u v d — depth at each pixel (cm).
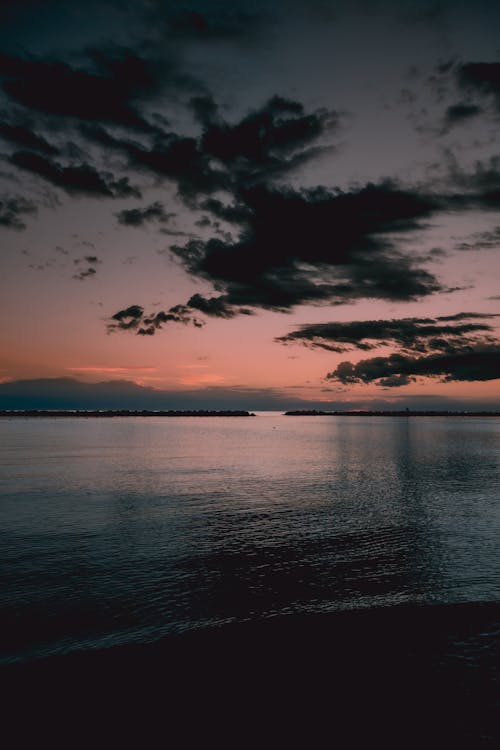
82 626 984
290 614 1043
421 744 649
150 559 1463
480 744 651
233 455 5238
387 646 897
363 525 1944
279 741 655
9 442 6712
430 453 5647
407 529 1872
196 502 2439
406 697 744
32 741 652
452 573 1325
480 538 1731
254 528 1881
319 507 2333
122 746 647
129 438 8306
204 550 1562
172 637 935
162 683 780
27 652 877
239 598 1136
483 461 4688
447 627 973
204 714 705
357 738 661
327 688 766
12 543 1639
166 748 643
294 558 1475
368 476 3538
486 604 1091
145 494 2653
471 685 773
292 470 3888
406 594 1158
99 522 1967
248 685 774
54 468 3772
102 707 721
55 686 769
